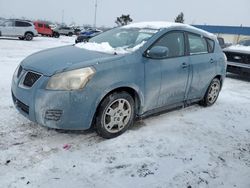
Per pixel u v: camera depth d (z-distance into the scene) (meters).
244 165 3.45
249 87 8.35
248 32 39.03
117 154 3.44
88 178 2.93
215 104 5.99
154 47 4.02
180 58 4.57
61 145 3.54
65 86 3.30
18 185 2.71
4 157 3.16
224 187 2.97
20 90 3.55
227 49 9.44
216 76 5.66
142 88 3.96
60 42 24.44
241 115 5.41
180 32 4.68
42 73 3.41
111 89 3.57
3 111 4.53
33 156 3.23
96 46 4.31
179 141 3.94
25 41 22.39
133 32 4.60
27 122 4.13
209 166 3.35
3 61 9.91
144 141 3.83
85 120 3.47
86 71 3.38
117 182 2.90
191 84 4.88
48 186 2.74
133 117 4.05
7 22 22.59
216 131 4.45
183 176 3.09
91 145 3.60
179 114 5.09
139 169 3.16
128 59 3.81
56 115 3.33
